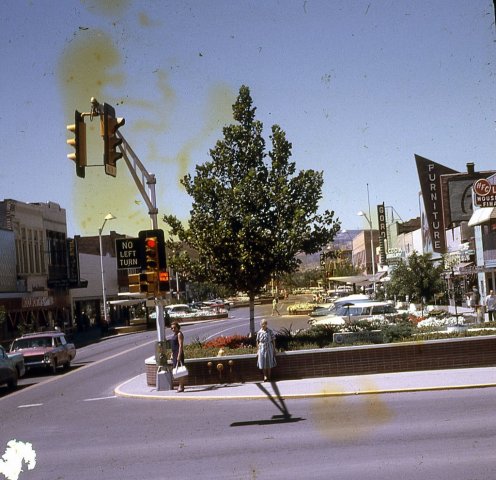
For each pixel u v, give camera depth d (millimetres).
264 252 25562
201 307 91750
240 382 22188
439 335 22781
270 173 26500
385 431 13844
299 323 53125
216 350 23391
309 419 15727
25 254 61156
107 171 14633
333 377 21859
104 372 29984
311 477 10859
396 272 43688
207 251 25719
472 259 49125
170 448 13727
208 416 17078
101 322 62719
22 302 55906
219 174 26672
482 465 10859
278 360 22219
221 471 11633
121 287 89125
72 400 21953
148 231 21625
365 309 32625
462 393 17938
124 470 12195
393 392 18719
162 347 22016
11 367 26734
